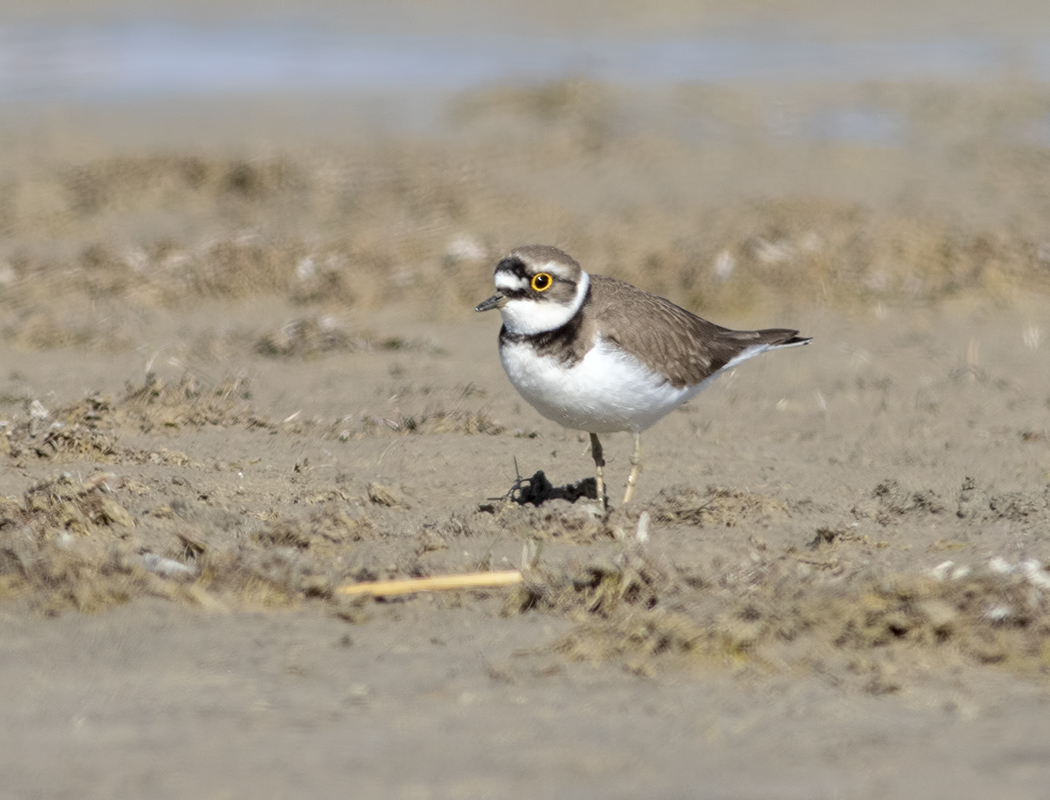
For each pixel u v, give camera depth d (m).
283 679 7.38
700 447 12.87
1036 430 13.30
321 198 22.52
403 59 33.03
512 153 25.52
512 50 33.94
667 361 10.44
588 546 9.90
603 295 10.52
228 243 19.38
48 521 9.59
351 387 14.70
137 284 18.44
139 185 22.83
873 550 9.77
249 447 12.42
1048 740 6.67
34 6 36.62
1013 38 36.00
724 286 18.41
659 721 6.87
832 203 21.92
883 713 7.00
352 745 6.56
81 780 6.19
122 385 14.39
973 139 27.06
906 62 33.53
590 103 28.39
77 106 28.14
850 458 12.62
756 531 10.21
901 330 17.44
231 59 32.69
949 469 12.23
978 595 8.21
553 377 10.17
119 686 7.27
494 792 6.09
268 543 9.62
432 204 22.17
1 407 13.40
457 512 10.72
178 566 8.80
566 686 7.31
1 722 6.81
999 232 20.39
